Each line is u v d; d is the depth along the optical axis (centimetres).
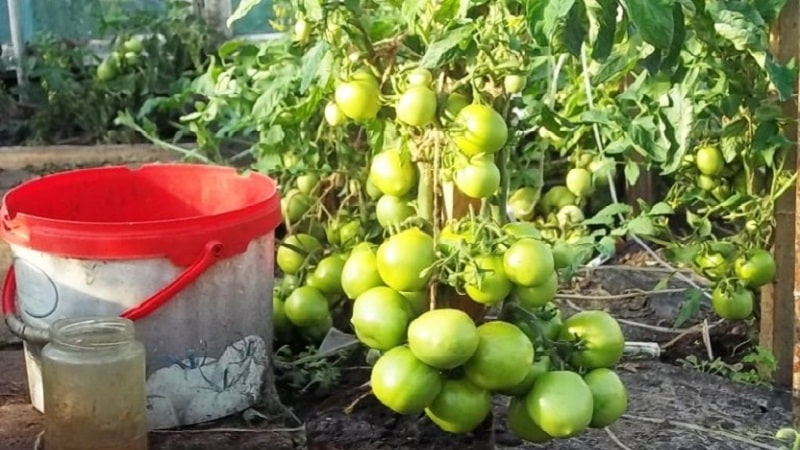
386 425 153
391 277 132
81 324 142
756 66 170
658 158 165
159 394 154
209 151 231
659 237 233
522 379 129
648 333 194
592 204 232
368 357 171
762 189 182
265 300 163
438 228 139
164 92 277
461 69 135
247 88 197
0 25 296
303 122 179
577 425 129
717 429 156
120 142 271
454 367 129
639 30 115
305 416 162
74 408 142
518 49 131
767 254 171
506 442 151
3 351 187
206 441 154
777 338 171
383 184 143
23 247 152
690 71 171
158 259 149
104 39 301
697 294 182
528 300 133
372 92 137
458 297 137
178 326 153
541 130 200
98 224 147
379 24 151
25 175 253
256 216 156
